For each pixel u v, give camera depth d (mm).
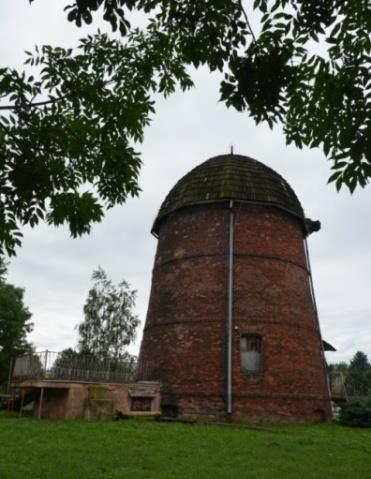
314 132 5680
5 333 40000
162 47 6070
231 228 21453
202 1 5488
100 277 40625
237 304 20406
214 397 19172
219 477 8812
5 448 10602
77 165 5738
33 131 5262
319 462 10680
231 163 23234
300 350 20750
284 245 22219
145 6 5547
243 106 5926
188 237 22312
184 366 20125
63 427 14328
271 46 5598
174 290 21844
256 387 19266
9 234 5516
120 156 5832
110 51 5984
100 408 17297
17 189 5371
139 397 18766
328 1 5289
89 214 5770
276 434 15289
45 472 8508
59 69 5547
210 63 5785
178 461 10070
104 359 18938
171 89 6289
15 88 4941
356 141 5160
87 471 8734
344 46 5469
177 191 23875
